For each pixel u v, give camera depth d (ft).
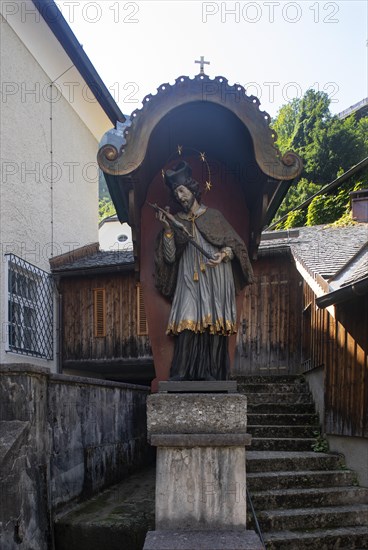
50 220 34.65
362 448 21.67
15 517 14.01
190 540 11.41
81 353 36.06
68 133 38.24
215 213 14.76
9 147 28.76
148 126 13.47
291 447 25.32
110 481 24.11
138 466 29.60
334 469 22.88
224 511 12.19
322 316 27.27
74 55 32.40
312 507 20.07
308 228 42.24
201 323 13.92
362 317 21.85
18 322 29.19
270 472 22.07
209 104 13.96
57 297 36.06
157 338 15.69
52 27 29.99
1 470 13.80
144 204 16.47
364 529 18.80
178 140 16.44
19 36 29.96
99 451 22.76
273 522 18.66
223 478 12.32
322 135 78.79
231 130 15.02
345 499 20.58
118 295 36.01
